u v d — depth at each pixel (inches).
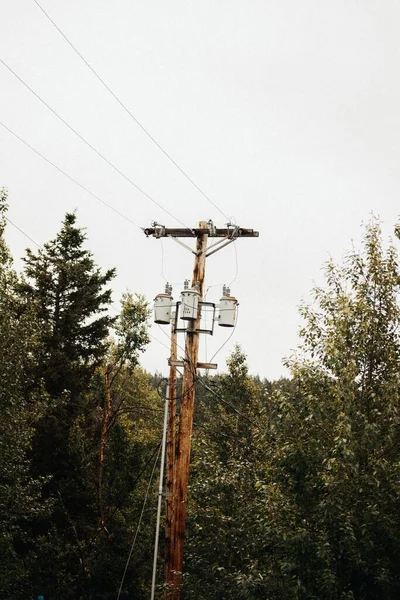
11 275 871.7
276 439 532.4
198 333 716.0
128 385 1739.7
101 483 1111.6
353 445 467.5
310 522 494.6
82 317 1230.3
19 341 809.5
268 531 488.1
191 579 671.8
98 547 1024.9
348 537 442.3
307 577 469.4
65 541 1083.9
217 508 695.7
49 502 882.1
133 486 1095.6
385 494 467.8
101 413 1187.9
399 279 532.1
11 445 792.9
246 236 738.8
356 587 466.3
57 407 1109.7
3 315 803.4
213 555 668.1
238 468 686.5
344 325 514.3
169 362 723.4
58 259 1270.9
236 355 994.1
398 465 467.2
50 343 1182.9
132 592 1010.1
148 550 1026.7
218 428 904.9
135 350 1162.0
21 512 815.1
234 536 650.2
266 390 565.3
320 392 519.5
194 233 741.3
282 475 527.5
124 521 1072.2
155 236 744.3
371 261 538.3
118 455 1123.3
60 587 981.2
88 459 1103.0
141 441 1364.4
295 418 515.8
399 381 495.2
